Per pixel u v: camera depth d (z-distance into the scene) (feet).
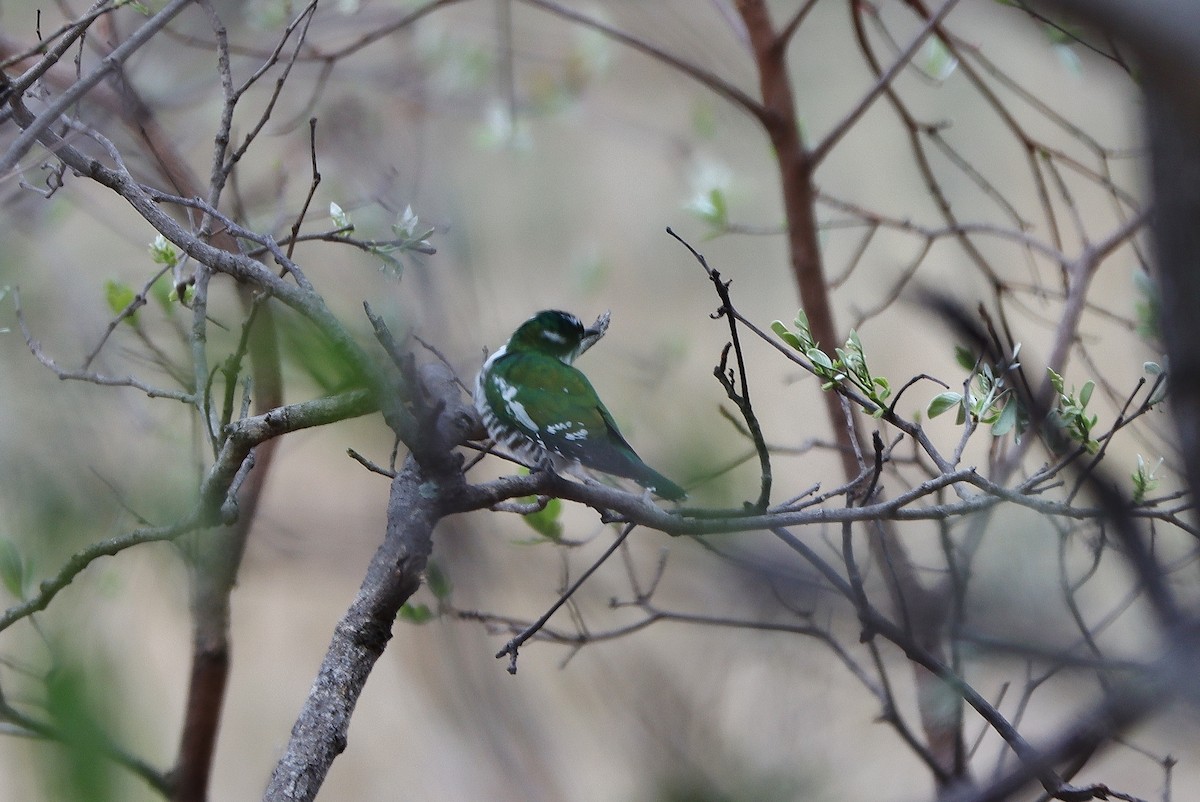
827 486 36.58
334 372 16.78
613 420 30.01
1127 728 13.15
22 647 21.93
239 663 44.86
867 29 56.08
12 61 21.63
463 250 28.81
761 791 16.03
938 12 31.73
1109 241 31.91
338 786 41.83
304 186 38.65
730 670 22.40
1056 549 19.49
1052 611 15.60
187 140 38.70
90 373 24.95
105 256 38.32
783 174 33.22
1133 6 7.77
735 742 16.90
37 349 23.26
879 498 26.76
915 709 30.50
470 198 45.70
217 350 26.94
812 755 17.02
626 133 54.29
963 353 21.11
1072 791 19.13
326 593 41.60
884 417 20.51
